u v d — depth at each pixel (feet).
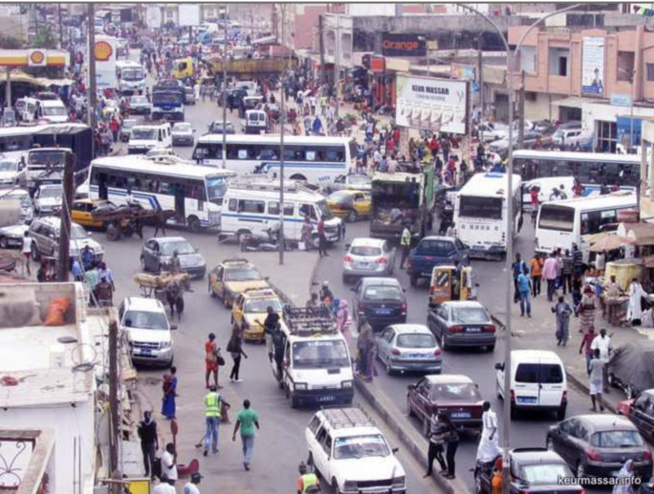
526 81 456.86
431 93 373.40
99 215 287.69
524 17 547.08
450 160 348.59
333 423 146.10
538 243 263.49
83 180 346.13
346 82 546.67
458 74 483.92
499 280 252.21
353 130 464.65
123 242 285.43
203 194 298.15
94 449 110.01
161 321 197.88
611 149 393.50
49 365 111.86
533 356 169.07
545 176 327.47
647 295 216.95
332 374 175.52
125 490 119.65
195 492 131.03
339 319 207.00
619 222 249.96
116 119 453.99
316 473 147.13
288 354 179.11
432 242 245.45
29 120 424.05
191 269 249.55
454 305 202.18
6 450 82.43
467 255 251.60
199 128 479.82
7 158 339.98
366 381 186.70
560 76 444.96
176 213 301.02
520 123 353.31
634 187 320.29
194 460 144.97
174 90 490.90
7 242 259.19
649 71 406.00
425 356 188.14
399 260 272.31
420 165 306.55
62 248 167.12
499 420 169.07
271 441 162.91
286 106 514.27
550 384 167.32
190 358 200.54
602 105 394.32
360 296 213.66
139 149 405.80
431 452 147.64
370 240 252.83
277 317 199.11
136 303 201.87
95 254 248.73
